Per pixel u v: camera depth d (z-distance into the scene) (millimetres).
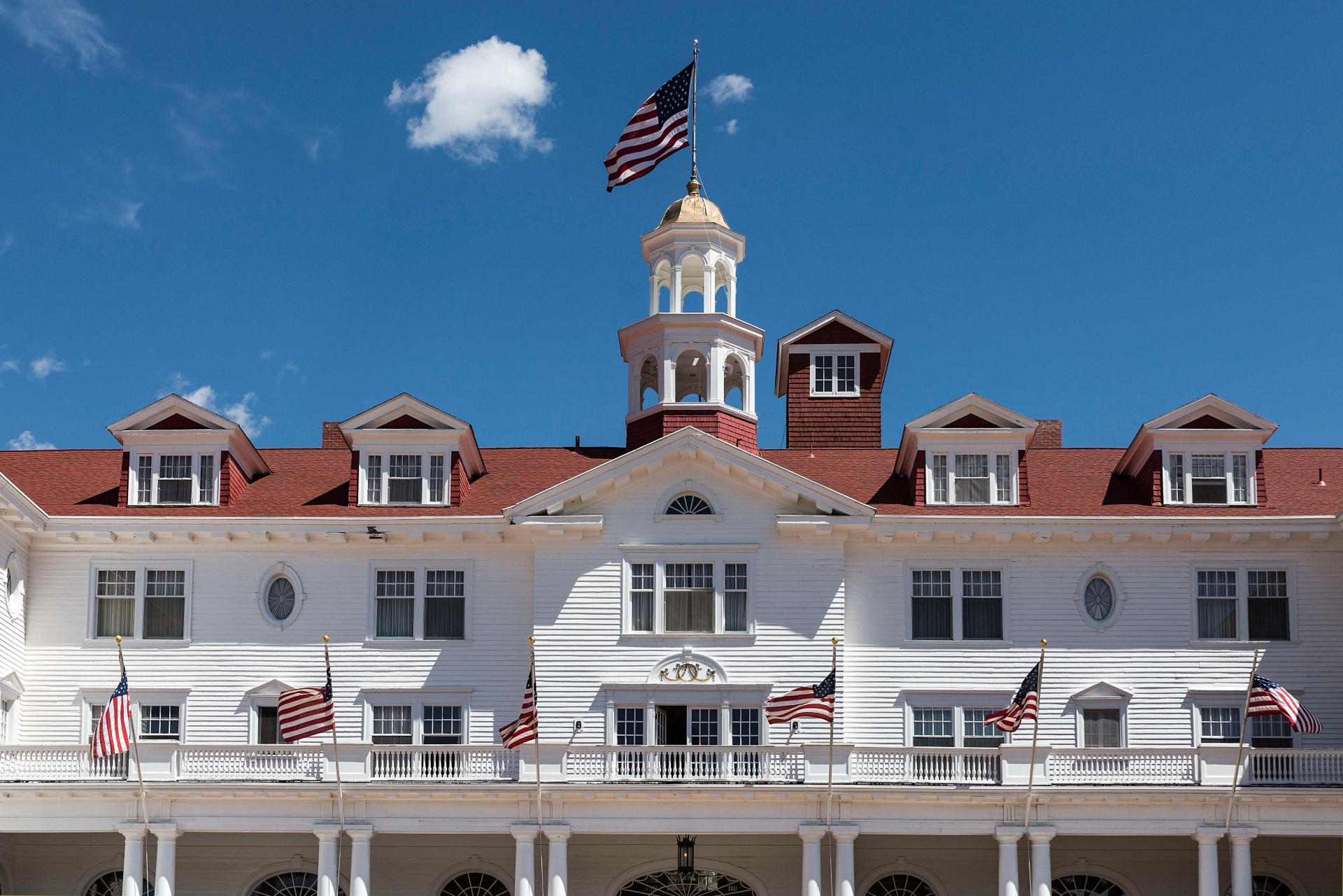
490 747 51250
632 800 50219
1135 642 54000
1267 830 49500
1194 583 54344
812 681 53031
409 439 56719
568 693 53062
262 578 55062
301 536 54719
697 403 61031
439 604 54906
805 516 53625
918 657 53906
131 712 51125
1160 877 53625
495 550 55156
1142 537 54312
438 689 54062
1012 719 48375
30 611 54781
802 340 65312
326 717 48500
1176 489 55531
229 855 54156
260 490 57781
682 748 50625
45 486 58031
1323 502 55906
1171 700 53625
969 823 50156
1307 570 54312
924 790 49656
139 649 54562
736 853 53938
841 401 64500
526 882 49969
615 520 54219
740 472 53938
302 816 50312
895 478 58625
